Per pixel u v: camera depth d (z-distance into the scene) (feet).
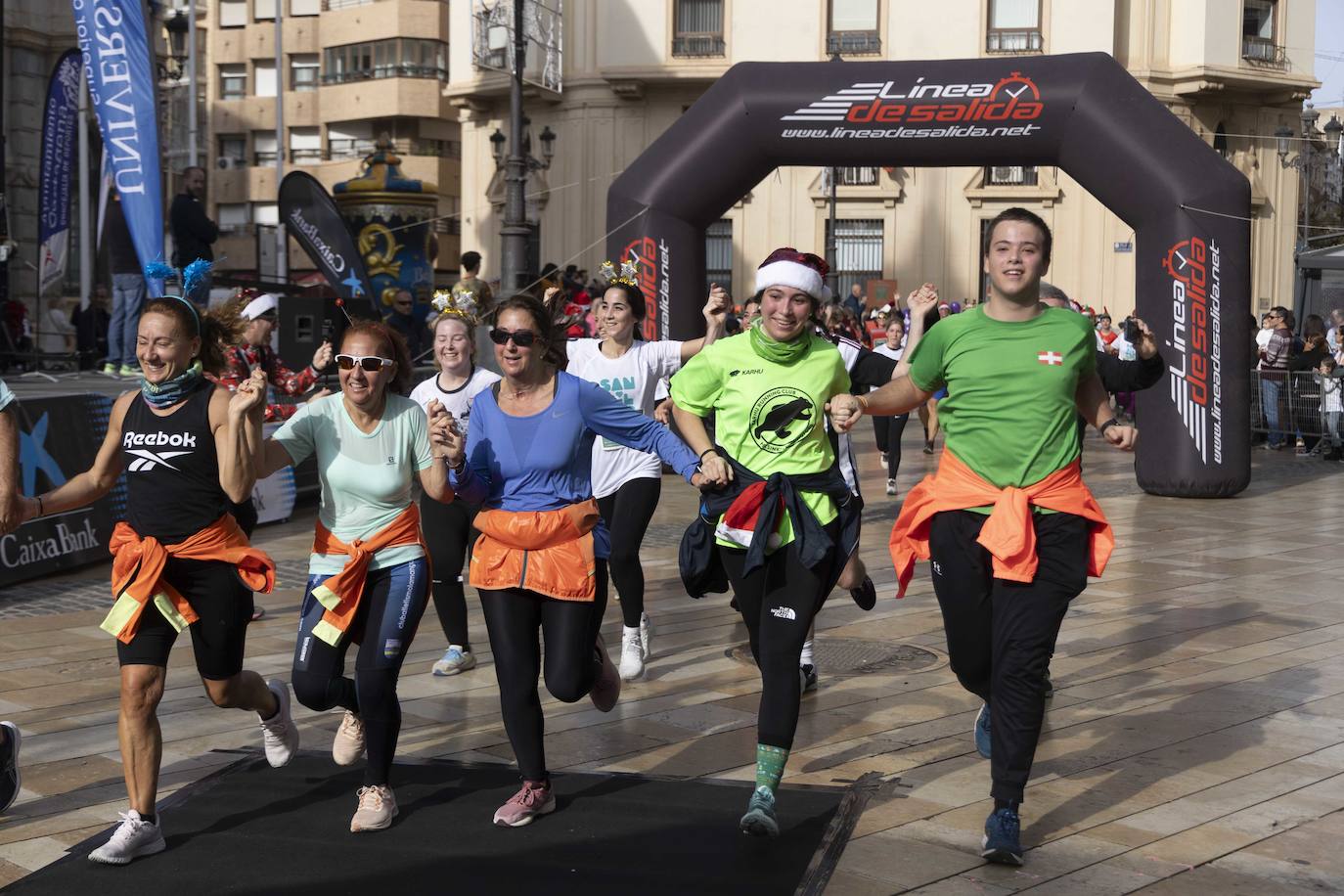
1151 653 22.34
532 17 98.07
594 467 20.71
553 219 104.58
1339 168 110.52
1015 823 13.44
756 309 21.58
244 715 18.53
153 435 13.76
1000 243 14.11
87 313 63.36
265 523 36.81
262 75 154.92
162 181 40.57
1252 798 15.38
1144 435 44.06
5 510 13.52
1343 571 30.50
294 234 55.16
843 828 14.19
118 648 13.69
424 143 142.72
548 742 17.43
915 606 26.13
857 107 43.21
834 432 15.24
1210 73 98.27
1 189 60.75
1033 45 98.89
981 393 14.10
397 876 13.01
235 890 12.74
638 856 13.48
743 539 14.49
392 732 14.37
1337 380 57.67
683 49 101.30
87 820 14.66
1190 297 41.60
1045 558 13.79
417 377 45.47
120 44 39.70
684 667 21.43
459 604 20.79
